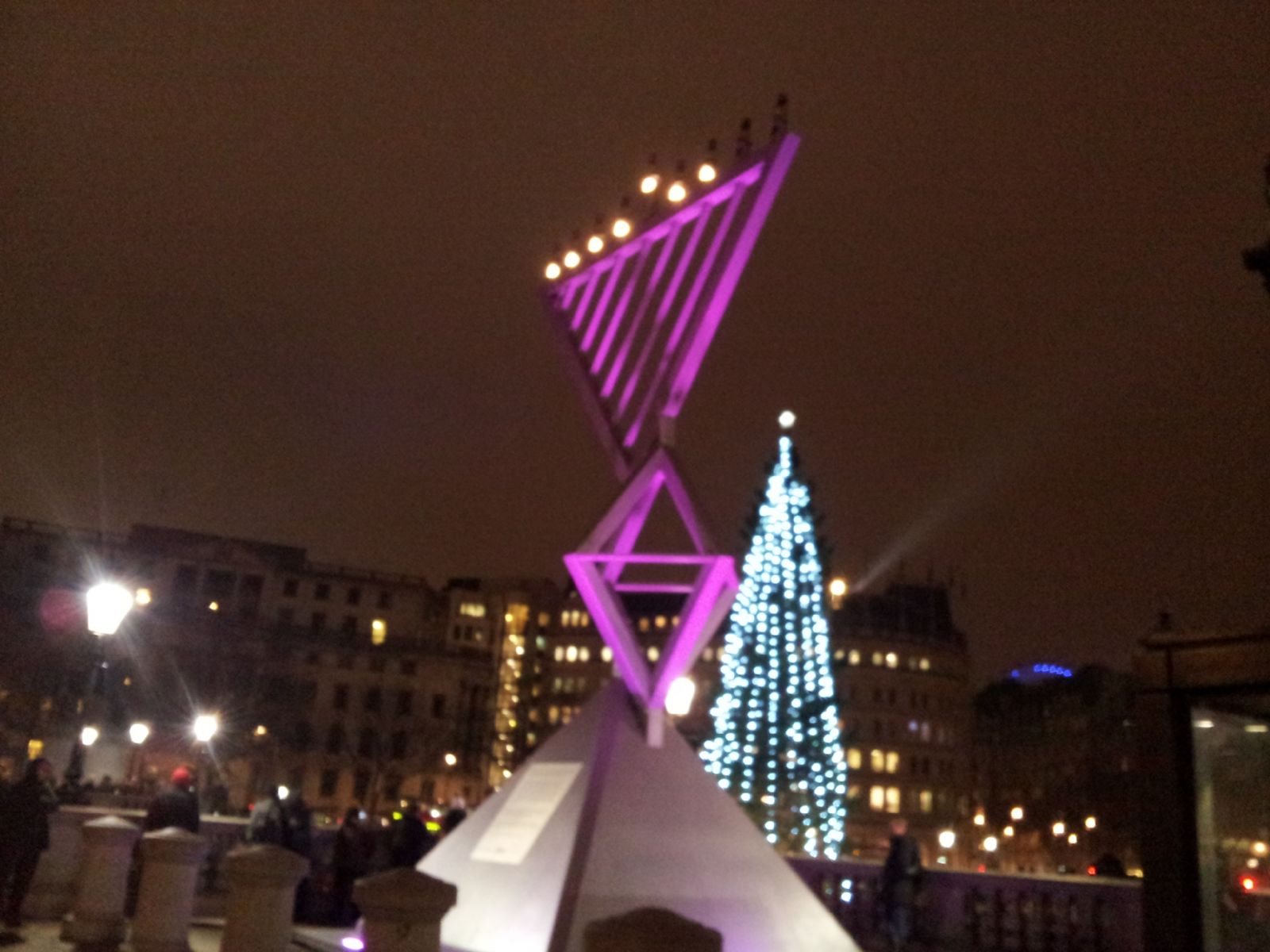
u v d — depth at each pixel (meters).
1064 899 14.73
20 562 74.38
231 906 9.66
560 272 12.72
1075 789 88.56
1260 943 6.33
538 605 100.50
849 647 96.50
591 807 9.69
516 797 11.05
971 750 102.56
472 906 10.04
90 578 73.75
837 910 17.72
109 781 34.41
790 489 25.81
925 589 104.69
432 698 89.81
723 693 25.75
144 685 77.12
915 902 14.93
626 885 9.20
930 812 95.81
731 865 9.82
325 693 86.00
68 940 11.83
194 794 13.39
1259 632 6.29
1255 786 6.55
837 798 24.95
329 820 78.94
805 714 24.89
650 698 10.53
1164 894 6.46
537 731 96.81
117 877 12.19
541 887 9.43
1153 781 6.63
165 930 10.95
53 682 53.75
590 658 97.62
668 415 11.12
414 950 7.54
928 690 98.81
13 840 12.51
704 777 10.49
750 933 9.39
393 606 92.00
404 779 86.69
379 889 7.58
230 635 82.06
